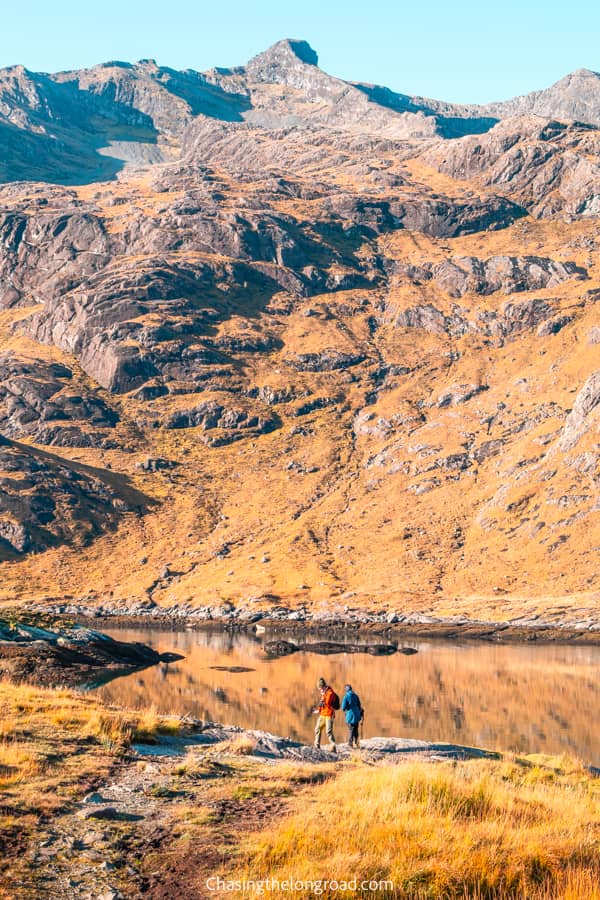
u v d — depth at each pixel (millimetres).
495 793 24078
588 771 38938
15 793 21891
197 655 138125
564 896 17203
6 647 90562
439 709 83562
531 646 158625
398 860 17750
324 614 199500
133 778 24797
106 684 86625
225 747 31766
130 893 16094
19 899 15531
